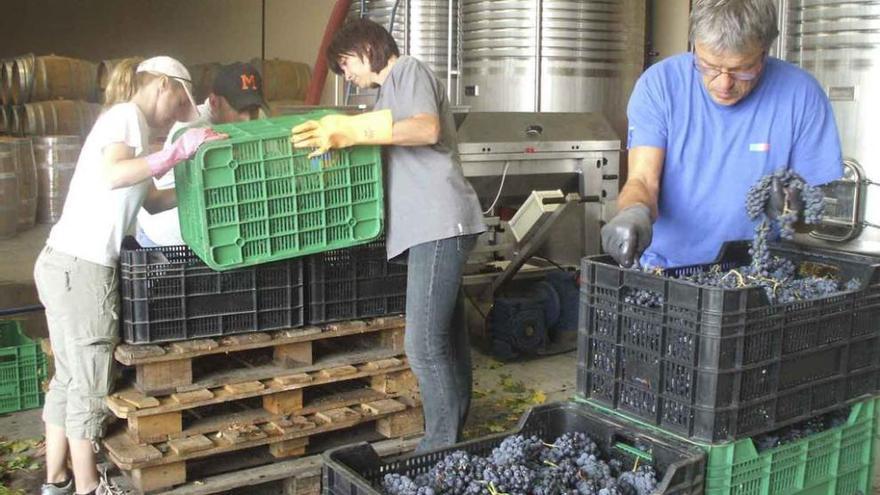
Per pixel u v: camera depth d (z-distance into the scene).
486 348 6.07
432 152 3.62
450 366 3.73
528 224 5.84
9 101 10.13
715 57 2.60
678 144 3.01
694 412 2.41
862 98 5.34
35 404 4.90
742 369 2.38
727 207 3.02
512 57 6.72
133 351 3.47
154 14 13.84
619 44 6.89
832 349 2.64
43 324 5.88
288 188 3.47
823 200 2.62
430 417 3.79
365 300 3.97
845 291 2.67
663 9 7.81
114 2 14.12
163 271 3.51
